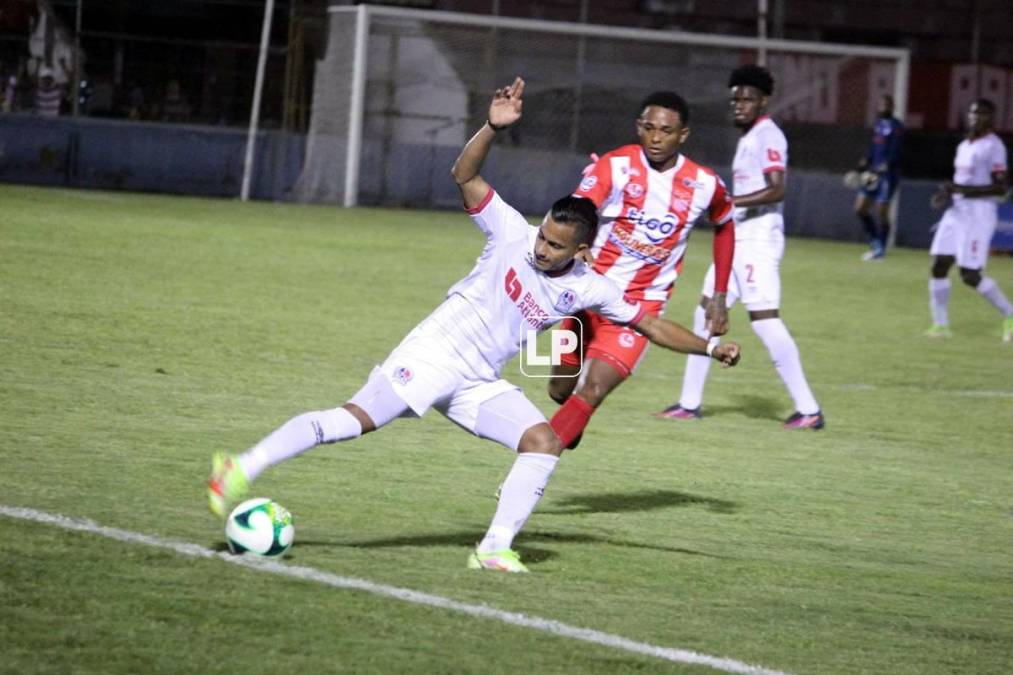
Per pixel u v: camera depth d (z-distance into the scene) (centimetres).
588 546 905
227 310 1933
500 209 812
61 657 620
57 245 2492
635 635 712
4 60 3984
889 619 784
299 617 695
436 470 1095
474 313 805
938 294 2334
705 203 1067
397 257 2834
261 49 4022
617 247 1073
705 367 1469
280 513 798
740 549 929
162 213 3366
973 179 2284
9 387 1278
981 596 852
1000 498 1173
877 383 1809
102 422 1163
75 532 815
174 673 612
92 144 3950
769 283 1459
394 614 711
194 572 755
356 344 1750
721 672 664
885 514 1079
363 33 4056
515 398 822
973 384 1844
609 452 1248
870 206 3697
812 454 1315
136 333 1664
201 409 1263
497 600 752
